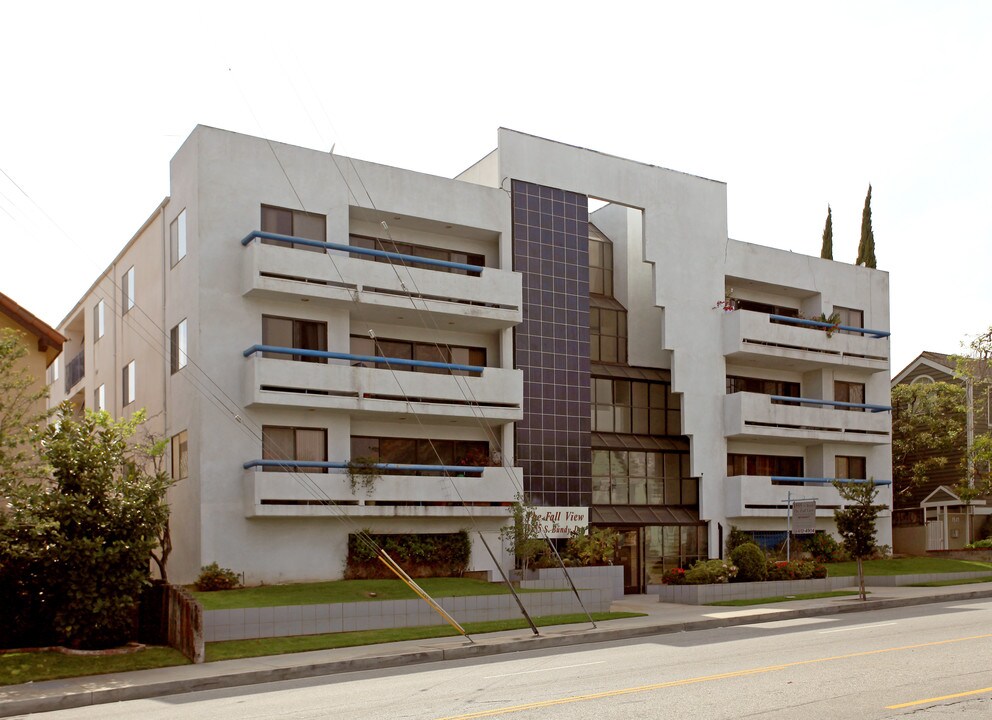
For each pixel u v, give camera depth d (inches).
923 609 1000.9
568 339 1359.5
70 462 768.3
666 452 1505.9
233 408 1119.0
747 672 549.6
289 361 1122.7
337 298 1154.0
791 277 1669.5
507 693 511.8
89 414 827.4
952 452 1903.3
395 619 912.3
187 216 1165.7
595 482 1423.5
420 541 1197.1
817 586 1267.2
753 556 1238.9
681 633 868.0
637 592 1416.1
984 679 506.0
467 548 1227.9
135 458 1290.6
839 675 529.0
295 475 1103.6
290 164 1182.3
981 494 1790.1
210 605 872.3
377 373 1172.5
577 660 666.2
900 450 1925.4
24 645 764.0
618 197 1453.0
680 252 1520.7
